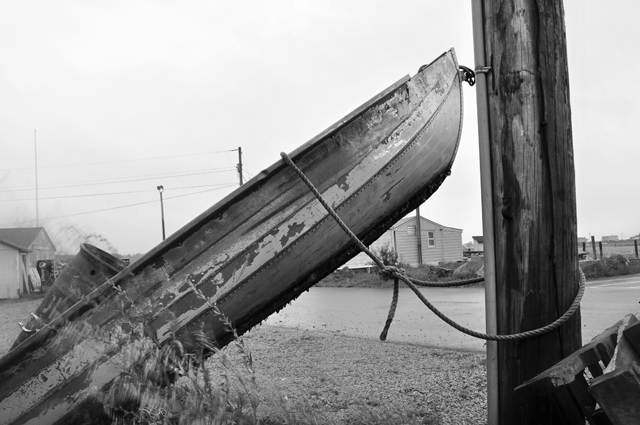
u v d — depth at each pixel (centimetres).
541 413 341
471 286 2092
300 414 345
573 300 352
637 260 2702
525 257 350
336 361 698
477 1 377
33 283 3312
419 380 562
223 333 404
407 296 1784
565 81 363
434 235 4247
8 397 354
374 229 441
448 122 453
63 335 355
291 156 389
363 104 407
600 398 210
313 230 400
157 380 306
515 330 351
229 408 286
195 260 384
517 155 355
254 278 392
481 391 504
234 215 390
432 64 450
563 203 353
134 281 378
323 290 2356
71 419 351
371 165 414
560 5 366
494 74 366
